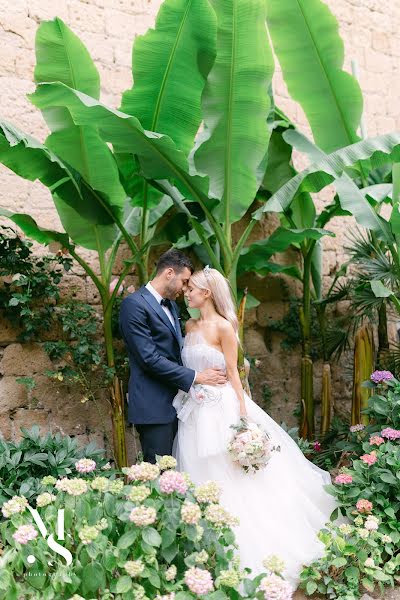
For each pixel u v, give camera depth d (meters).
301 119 6.73
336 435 5.42
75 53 4.04
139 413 3.65
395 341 6.79
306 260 5.77
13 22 4.89
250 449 3.28
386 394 4.51
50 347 4.70
